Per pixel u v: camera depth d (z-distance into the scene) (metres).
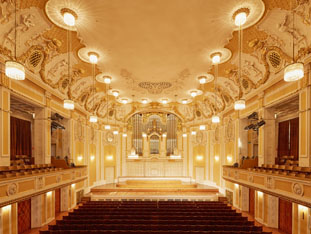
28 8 5.65
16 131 10.66
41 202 8.61
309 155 6.21
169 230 5.39
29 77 7.58
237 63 9.20
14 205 7.02
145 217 6.41
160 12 5.80
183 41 7.34
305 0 5.31
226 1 5.36
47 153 9.09
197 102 16.53
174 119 19.09
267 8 5.68
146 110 18.50
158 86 12.65
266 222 8.77
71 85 10.93
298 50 6.51
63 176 8.45
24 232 7.90
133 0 5.32
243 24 6.34
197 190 14.43
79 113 13.03
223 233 4.91
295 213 7.14
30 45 7.01
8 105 6.53
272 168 7.66
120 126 18.42
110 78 11.19
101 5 5.49
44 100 8.97
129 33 6.84
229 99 12.80
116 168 17.77
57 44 7.53
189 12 5.80
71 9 5.62
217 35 6.95
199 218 6.41
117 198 12.99
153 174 18.23
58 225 5.41
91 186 14.79
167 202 9.58
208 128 16.44
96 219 6.26
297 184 5.26
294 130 10.98
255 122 10.05
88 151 14.33
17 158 10.34
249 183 7.97
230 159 13.05
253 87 9.73
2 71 6.25
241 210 11.14
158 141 18.86
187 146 18.19
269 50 7.59
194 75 10.76
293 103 8.40
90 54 8.21
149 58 8.73
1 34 5.91
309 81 6.29
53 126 9.52
